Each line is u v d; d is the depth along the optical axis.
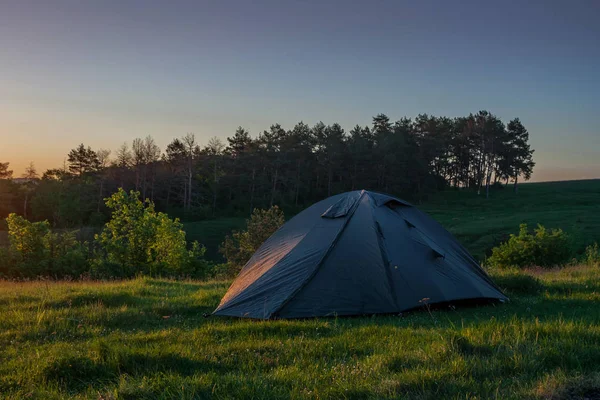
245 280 10.12
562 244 25.39
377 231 9.94
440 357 5.25
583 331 6.15
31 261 26.30
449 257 10.33
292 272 9.55
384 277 9.26
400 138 94.12
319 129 95.62
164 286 13.83
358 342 6.61
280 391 4.44
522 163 103.62
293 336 7.23
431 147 99.38
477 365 4.95
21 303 10.23
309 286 9.21
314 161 93.94
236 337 7.20
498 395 4.16
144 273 24.83
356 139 92.94
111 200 26.00
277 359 5.79
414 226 10.48
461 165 108.94
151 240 25.98
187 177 87.06
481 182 104.75
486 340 5.93
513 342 5.70
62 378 5.17
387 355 5.55
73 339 7.44
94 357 5.64
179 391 4.35
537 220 62.31
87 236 61.38
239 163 89.50
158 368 5.36
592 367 4.94
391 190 93.75
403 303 9.00
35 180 85.19
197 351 6.18
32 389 4.81
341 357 5.92
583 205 82.50
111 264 24.20
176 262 26.69
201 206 83.44
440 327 7.52
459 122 107.88
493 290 10.20
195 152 87.81
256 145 89.25
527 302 9.95
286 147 88.56
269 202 87.69
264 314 8.80
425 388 4.43
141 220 26.14
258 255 10.92
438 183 107.38
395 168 88.94
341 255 9.59
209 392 4.47
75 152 84.75
